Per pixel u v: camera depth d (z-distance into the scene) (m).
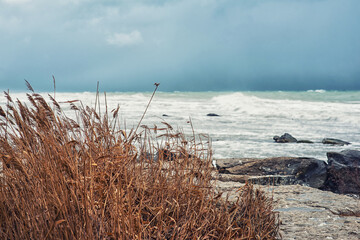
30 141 2.30
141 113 22.77
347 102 33.78
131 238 2.09
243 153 9.95
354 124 19.06
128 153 2.62
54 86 2.39
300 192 4.97
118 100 34.72
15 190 2.21
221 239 2.54
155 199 2.58
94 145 2.46
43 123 2.33
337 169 6.68
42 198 2.07
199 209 2.67
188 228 2.41
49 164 2.11
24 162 2.38
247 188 3.37
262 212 3.18
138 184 2.51
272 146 11.34
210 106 30.09
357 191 6.47
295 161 6.92
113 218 2.12
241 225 2.94
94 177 2.19
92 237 1.96
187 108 28.55
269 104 29.69
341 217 3.95
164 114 22.59
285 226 3.62
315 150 10.90
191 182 2.79
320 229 3.55
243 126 17.41
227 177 5.80
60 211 1.93
